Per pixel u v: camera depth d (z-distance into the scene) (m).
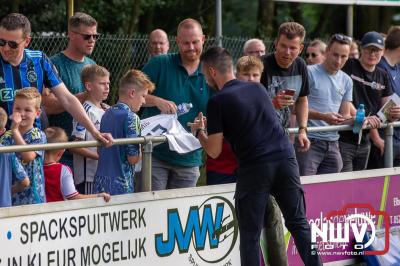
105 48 20.06
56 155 12.52
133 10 28.16
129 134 12.73
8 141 11.64
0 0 25.39
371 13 36.56
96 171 13.04
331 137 16.02
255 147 12.55
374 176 16.19
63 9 25.83
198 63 14.59
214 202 13.75
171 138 13.09
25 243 11.28
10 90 12.17
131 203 12.56
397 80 17.81
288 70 15.00
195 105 14.53
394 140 17.34
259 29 33.41
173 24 30.64
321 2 23.06
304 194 13.59
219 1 20.38
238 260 14.19
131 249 12.58
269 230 13.61
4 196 11.35
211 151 12.68
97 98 13.65
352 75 16.92
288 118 14.73
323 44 19.17
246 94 12.62
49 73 12.57
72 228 11.83
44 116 13.56
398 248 16.33
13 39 11.89
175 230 13.16
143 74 13.31
